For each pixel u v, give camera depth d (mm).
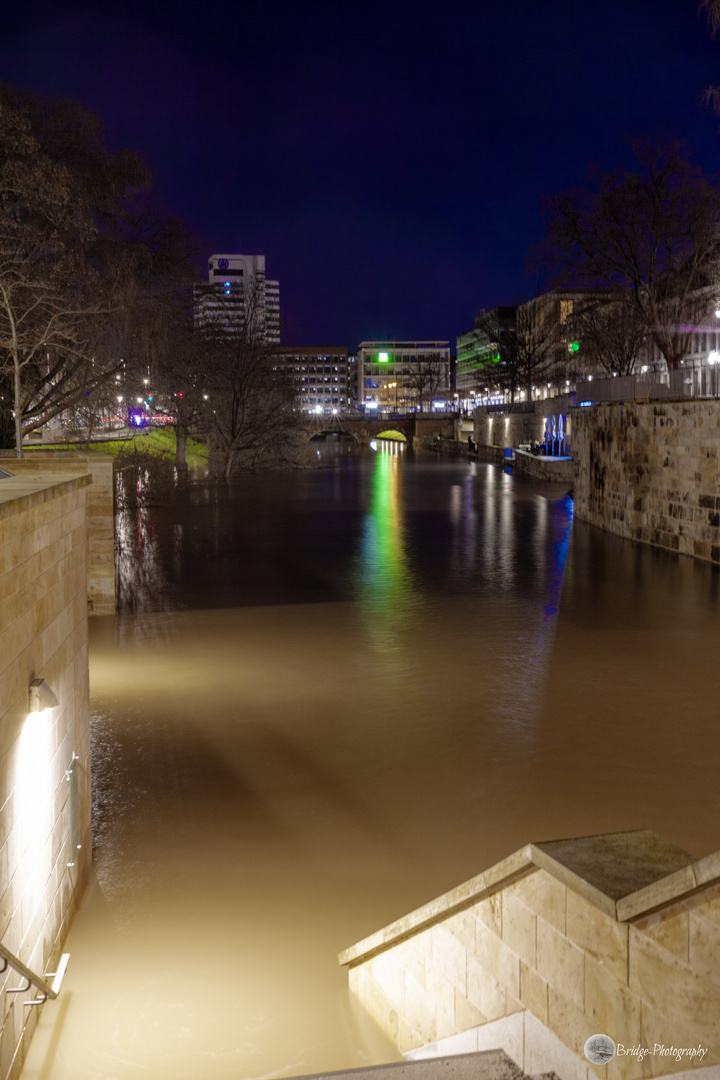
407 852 7555
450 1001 3912
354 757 9875
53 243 27422
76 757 6484
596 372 69438
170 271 32500
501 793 8828
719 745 10148
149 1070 4492
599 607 18094
